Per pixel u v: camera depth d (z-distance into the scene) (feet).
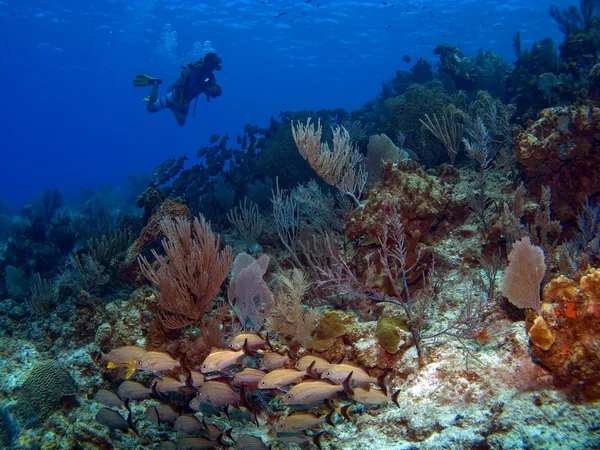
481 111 28.12
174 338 17.46
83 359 17.74
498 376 11.01
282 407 14.11
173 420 12.84
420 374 12.41
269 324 16.83
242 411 12.87
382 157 24.22
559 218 18.37
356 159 20.54
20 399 14.67
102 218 58.39
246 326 17.31
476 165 25.82
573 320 9.87
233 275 18.97
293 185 34.12
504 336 12.45
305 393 10.16
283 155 34.45
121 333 17.85
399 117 31.89
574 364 9.67
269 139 41.04
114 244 29.19
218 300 20.29
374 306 17.04
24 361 17.98
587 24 42.50
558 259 14.53
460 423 10.00
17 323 22.97
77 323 20.61
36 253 36.29
